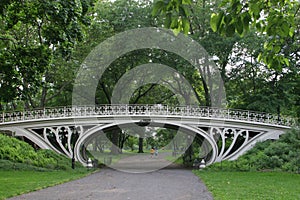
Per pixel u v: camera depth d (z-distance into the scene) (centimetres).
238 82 3516
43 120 2761
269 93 3253
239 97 3631
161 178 2105
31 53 1590
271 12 689
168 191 1513
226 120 2856
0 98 1625
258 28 716
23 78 1630
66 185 1659
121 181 1903
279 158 2592
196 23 3334
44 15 1447
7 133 2859
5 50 1638
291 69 3128
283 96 3250
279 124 2920
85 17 1602
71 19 1462
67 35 1499
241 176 2172
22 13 1524
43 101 3362
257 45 3081
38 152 2625
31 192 1388
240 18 592
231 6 596
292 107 3541
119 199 1280
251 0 591
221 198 1287
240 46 3241
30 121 2753
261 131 2923
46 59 1631
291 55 3250
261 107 3092
